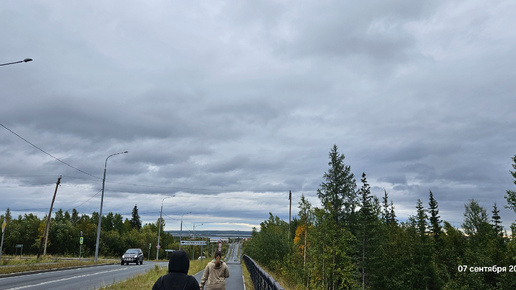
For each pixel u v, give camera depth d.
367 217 56.50
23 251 85.94
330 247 33.69
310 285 32.75
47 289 16.42
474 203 61.69
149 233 129.25
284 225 77.19
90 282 19.72
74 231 93.75
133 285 17.02
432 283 55.56
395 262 54.28
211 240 109.69
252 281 21.45
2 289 16.20
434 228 71.12
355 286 50.53
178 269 3.93
